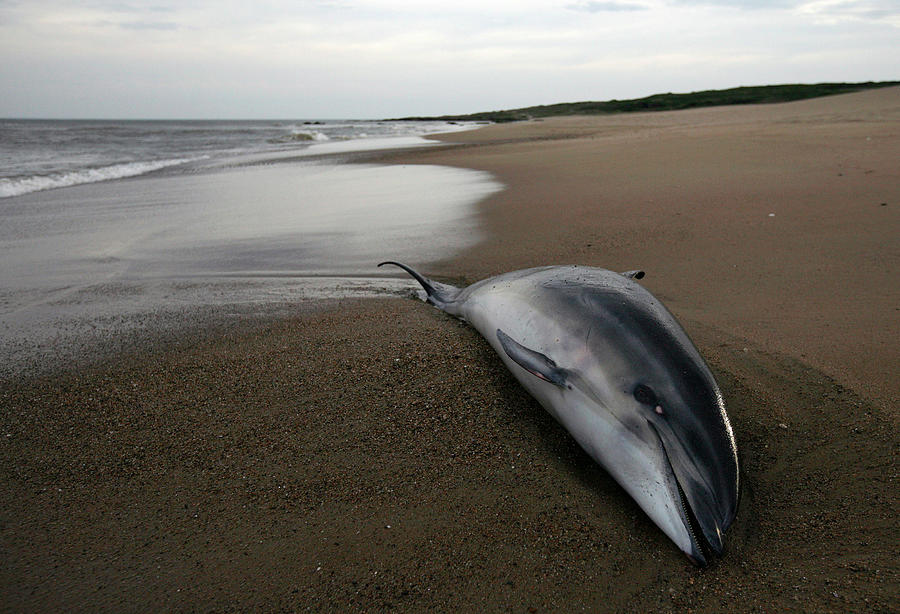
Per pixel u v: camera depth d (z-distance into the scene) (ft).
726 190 28.32
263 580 7.12
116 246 24.12
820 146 40.14
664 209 25.53
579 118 170.81
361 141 101.55
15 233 26.58
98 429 10.30
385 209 30.63
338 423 10.19
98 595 6.98
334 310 15.78
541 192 32.17
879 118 64.64
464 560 7.33
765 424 9.75
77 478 9.07
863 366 11.07
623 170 37.86
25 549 7.71
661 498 7.89
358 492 8.59
